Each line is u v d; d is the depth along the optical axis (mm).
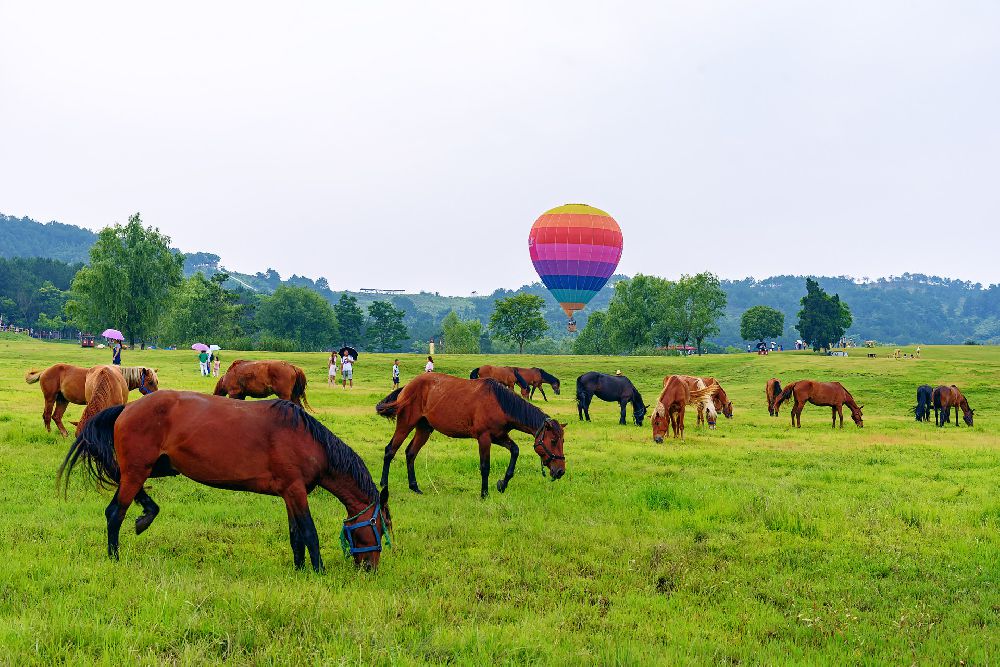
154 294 85438
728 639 6949
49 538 9250
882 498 13422
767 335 158375
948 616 7773
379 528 8633
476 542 9961
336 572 8305
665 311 114312
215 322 125000
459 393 13023
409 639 6371
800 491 14297
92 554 8578
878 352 103125
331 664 5531
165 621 6285
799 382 29156
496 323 138625
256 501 11906
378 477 14562
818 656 6559
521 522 11039
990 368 56156
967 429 30297
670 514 11789
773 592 8383
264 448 8156
